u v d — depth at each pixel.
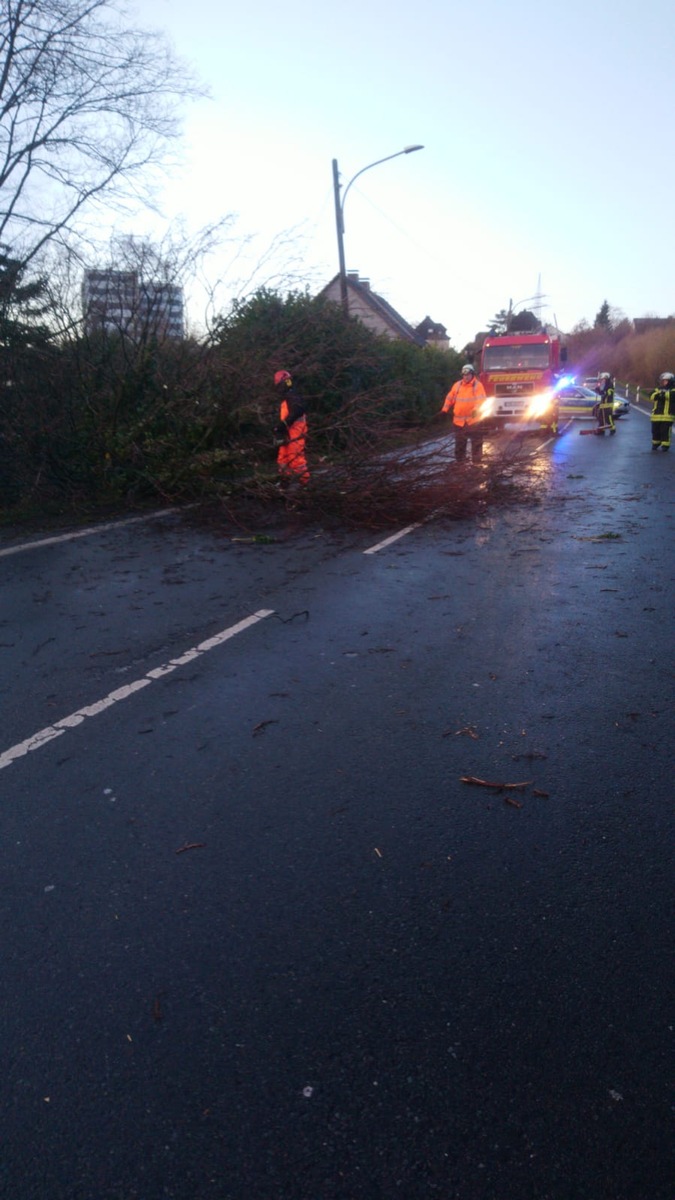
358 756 4.38
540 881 3.33
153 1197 2.12
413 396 19.97
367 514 10.77
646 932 3.04
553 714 4.87
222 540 9.62
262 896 3.26
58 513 10.85
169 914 3.15
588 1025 2.63
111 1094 2.40
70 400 10.84
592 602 7.15
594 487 14.04
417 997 2.75
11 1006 2.72
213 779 4.15
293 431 11.07
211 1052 2.54
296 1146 2.25
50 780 4.16
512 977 2.83
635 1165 2.20
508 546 9.41
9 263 10.64
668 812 3.81
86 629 6.41
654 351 76.81
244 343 12.13
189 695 5.18
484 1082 2.43
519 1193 2.13
